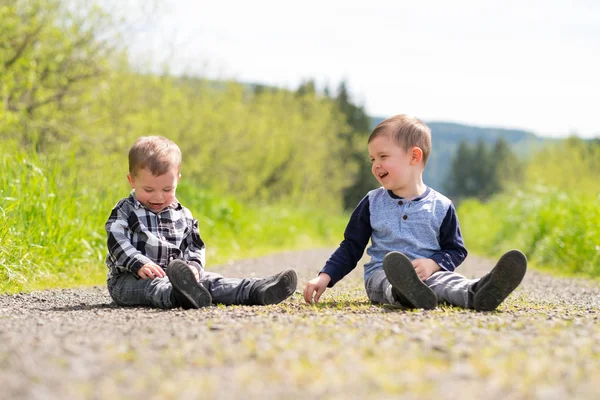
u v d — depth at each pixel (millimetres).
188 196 10875
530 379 1792
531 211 11922
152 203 3695
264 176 26141
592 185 33281
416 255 3742
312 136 33344
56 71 10547
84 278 5340
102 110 12180
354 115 59125
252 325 2658
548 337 2439
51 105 10492
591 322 2928
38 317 3027
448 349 2156
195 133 18734
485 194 98062
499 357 2053
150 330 2543
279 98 31859
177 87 17969
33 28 9664
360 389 1691
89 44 10750
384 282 3596
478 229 16578
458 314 3096
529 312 3324
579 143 36656
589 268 7664
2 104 8406
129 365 1942
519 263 3203
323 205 35375
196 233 3904
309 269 7148
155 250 3691
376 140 3809
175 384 1738
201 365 1950
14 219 4938
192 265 3754
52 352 2094
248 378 1794
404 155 3773
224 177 21406
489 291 3262
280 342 2262
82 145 10609
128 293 3613
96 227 6074
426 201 3799
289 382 1756
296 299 3969
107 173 7750
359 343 2258
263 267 7395
